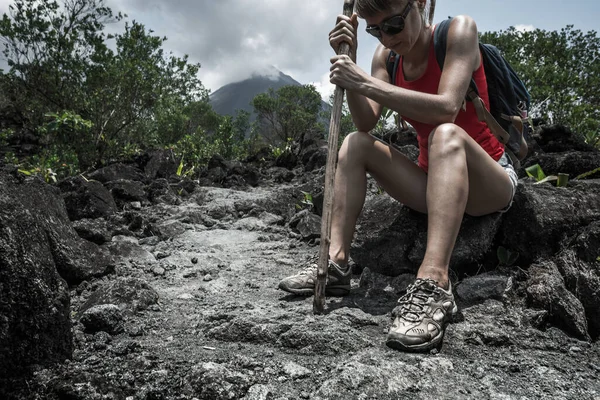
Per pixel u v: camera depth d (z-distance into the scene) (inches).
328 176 85.5
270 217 209.3
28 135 604.4
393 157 93.3
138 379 62.3
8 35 555.2
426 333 71.8
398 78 95.0
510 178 91.1
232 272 127.6
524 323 82.9
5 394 57.9
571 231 96.7
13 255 59.6
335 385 59.9
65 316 66.7
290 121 1946.4
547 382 63.4
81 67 570.3
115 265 124.2
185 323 87.4
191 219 201.5
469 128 91.4
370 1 81.0
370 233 107.7
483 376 64.8
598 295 86.6
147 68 593.9
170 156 368.2
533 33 805.9
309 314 86.0
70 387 56.7
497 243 101.0
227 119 976.3
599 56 887.1
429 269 78.5
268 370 65.4
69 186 211.0
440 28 86.0
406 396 58.9
